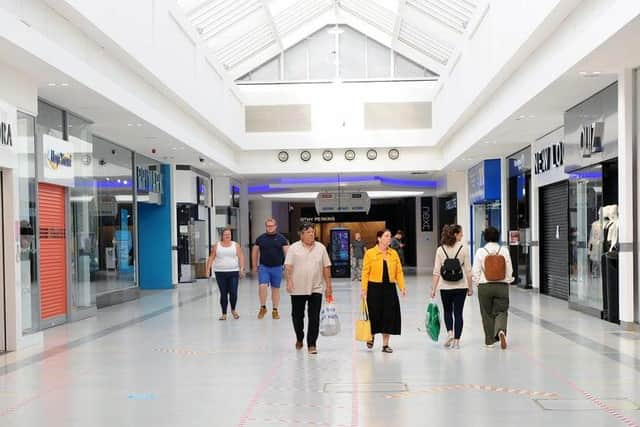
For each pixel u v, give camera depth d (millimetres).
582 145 14180
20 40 9484
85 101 13328
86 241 15719
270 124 27656
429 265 40469
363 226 48531
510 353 9922
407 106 27312
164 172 24766
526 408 6750
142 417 6637
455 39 20906
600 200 13531
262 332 12602
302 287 10312
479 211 27469
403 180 34656
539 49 13109
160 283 24719
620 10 9078
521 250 22219
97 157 17938
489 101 18062
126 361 9742
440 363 9227
